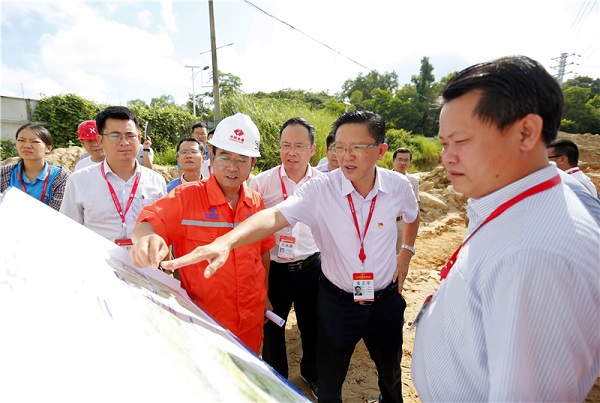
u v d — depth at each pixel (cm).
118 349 59
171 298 110
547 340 67
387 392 213
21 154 270
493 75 77
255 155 172
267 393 83
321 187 183
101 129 220
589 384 75
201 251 116
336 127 177
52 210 102
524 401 65
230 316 165
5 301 52
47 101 1173
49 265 70
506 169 81
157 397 55
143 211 152
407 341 315
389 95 3853
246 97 1299
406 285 440
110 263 98
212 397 65
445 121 85
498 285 73
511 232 76
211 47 1054
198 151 320
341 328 187
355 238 182
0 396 39
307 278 249
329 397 193
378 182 185
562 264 66
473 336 79
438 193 973
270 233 158
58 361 48
